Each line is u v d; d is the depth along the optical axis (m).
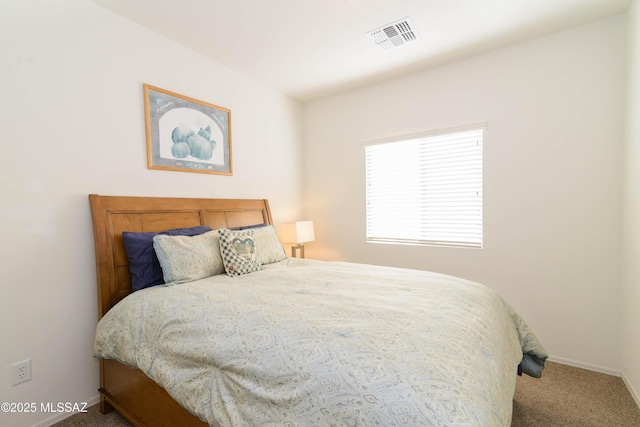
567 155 2.21
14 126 1.54
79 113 1.78
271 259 2.46
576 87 2.17
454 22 2.09
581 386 1.95
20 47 1.56
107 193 1.91
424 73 2.81
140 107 2.09
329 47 2.40
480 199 2.60
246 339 1.10
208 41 2.30
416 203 2.94
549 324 2.31
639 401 1.73
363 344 0.97
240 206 2.79
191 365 1.18
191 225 2.34
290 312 1.26
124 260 1.89
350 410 0.79
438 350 0.95
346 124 3.34
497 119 2.46
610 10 1.98
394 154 3.06
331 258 3.49
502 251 2.48
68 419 1.68
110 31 1.92
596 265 2.14
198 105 2.46
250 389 0.97
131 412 1.52
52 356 1.67
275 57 2.56
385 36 2.24
